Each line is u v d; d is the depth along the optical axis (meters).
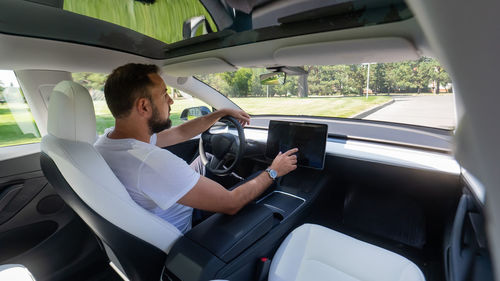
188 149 2.33
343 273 1.02
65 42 1.40
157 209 1.08
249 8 1.11
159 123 1.12
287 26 1.15
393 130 1.79
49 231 1.58
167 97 1.15
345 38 1.10
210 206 1.01
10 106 1.57
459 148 0.83
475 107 0.28
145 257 0.95
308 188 1.67
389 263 1.02
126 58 1.68
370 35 1.04
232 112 1.76
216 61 1.56
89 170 0.82
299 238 1.14
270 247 1.15
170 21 1.45
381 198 1.76
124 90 0.99
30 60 1.38
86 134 0.87
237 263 0.93
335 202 1.94
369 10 0.93
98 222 0.87
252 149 2.05
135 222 0.88
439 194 1.50
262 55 1.42
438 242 1.61
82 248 1.64
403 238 1.66
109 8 1.40
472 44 0.25
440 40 0.29
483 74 0.25
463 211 1.01
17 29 1.21
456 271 0.95
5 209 1.43
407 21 0.92
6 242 1.44
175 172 0.96
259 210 1.10
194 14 1.33
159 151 0.99
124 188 0.90
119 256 0.98
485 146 0.28
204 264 0.84
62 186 0.87
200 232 0.98
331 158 1.79
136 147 0.99
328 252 1.10
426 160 1.49
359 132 1.92
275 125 1.86
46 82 1.55
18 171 1.48
